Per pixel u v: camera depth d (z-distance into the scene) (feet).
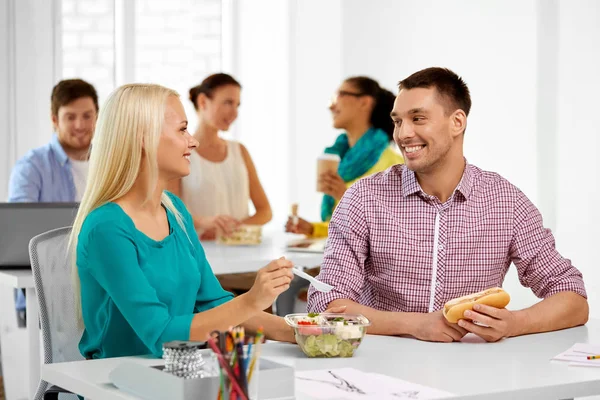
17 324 12.69
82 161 13.41
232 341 4.83
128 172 6.51
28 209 9.99
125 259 6.23
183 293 6.76
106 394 5.35
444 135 7.76
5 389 13.10
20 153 17.10
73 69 17.81
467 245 8.02
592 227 13.79
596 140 13.71
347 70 18.89
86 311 6.54
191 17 18.97
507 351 6.69
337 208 8.27
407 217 8.05
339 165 14.33
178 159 6.60
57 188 13.28
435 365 6.16
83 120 13.15
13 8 16.94
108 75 18.06
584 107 13.92
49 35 17.35
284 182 19.29
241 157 15.06
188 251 6.95
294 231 13.41
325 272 8.02
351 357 6.43
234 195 14.78
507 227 8.13
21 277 9.52
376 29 18.24
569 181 14.17
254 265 11.26
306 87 19.15
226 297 7.38
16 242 10.02
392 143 14.43
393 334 7.30
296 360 6.33
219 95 14.40
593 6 13.75
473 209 8.05
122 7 18.49
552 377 5.81
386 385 5.47
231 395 4.79
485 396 5.36
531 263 8.18
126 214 6.48
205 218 13.37
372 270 8.25
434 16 16.88
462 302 7.07
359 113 14.12
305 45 19.11
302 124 19.21
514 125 15.15
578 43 14.01
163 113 6.53
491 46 15.60
